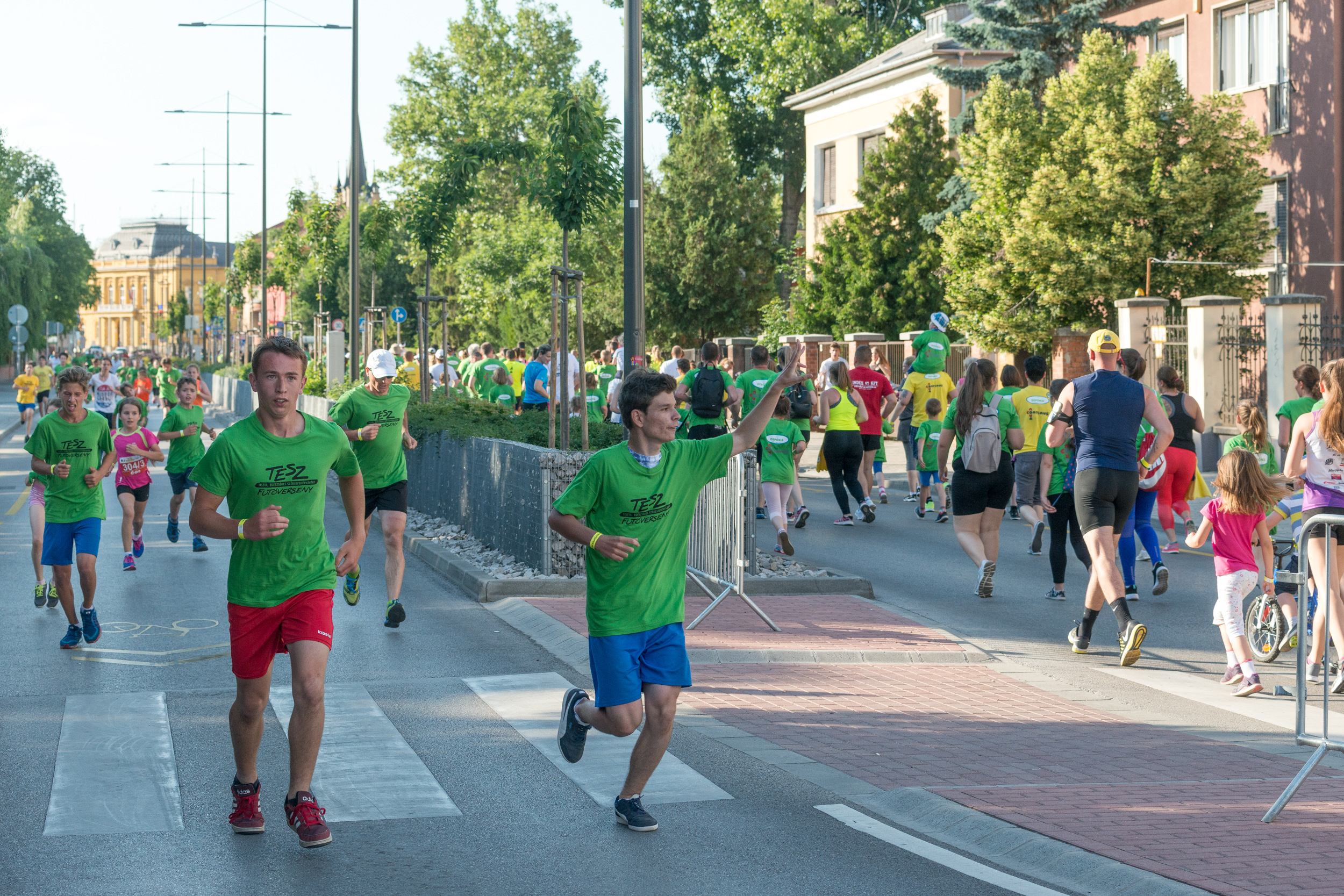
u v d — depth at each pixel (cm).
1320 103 2609
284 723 716
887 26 5325
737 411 1555
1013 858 513
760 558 1262
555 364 1652
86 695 786
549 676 830
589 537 512
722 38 5206
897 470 2319
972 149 2680
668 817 562
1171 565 1320
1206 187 2373
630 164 1553
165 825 553
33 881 486
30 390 3531
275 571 531
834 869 498
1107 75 2556
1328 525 586
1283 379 2019
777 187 4697
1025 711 761
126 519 1270
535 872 496
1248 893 455
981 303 2631
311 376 3341
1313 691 832
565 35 6488
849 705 767
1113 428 907
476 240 5266
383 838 535
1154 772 628
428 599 1116
